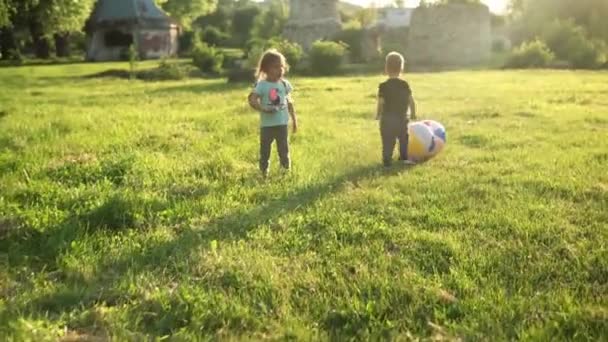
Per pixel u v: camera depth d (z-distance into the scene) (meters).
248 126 13.02
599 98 18.20
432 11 44.00
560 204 6.96
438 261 5.36
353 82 26.75
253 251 5.64
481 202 7.13
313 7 46.53
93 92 24.75
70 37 75.50
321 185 7.93
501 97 18.72
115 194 7.50
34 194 7.70
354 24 50.53
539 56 39.38
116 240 6.10
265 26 77.06
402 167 9.05
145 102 19.59
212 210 7.02
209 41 74.19
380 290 4.76
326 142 11.12
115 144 11.09
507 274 5.07
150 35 62.00
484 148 10.55
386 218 6.58
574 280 4.96
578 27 45.66
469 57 43.88
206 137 11.75
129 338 4.13
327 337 4.12
